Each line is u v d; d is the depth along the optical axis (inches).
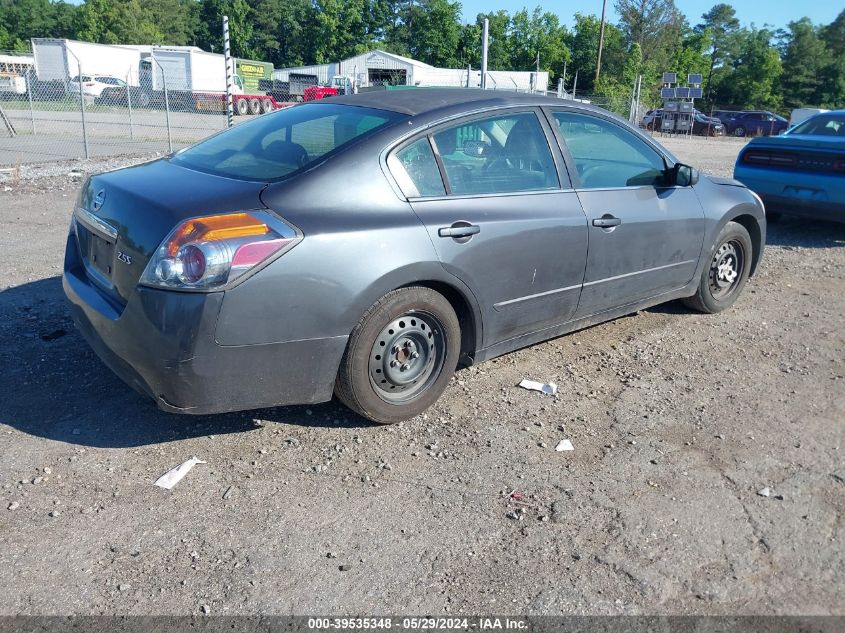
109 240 135.8
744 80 2955.2
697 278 215.3
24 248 275.4
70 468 133.3
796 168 334.3
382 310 139.7
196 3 3454.7
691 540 120.2
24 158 566.9
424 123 151.5
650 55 2957.7
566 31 2815.0
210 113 1321.4
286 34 3230.8
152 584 106.3
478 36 2832.2
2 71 1631.4
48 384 164.2
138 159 575.5
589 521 124.2
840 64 3107.8
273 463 137.8
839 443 152.7
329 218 134.0
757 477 139.1
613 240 180.2
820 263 304.7
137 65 1529.3
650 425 158.2
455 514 124.9
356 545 116.3
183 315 121.2
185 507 123.9
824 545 120.2
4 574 107.0
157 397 129.3
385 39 3009.4
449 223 147.3
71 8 3346.5
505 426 155.2
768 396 174.1
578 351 197.9
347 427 151.8
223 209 127.8
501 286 158.7
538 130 170.6
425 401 154.3
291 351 131.5
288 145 150.3
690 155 868.0
